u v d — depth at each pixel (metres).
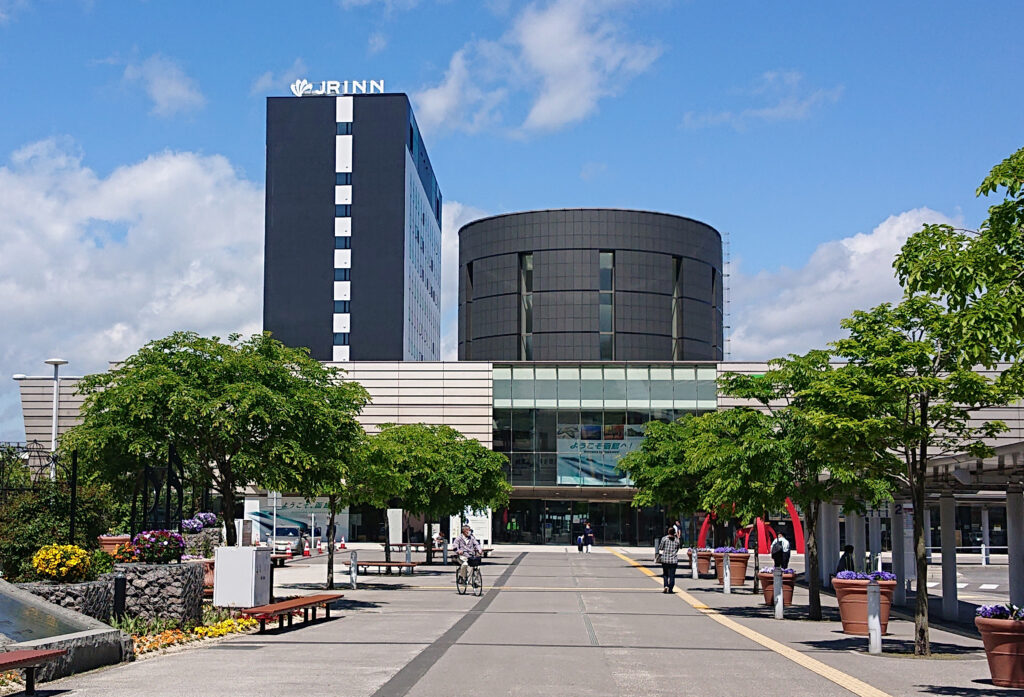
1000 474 20.39
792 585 27.31
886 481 23.00
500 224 96.62
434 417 77.38
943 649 18.34
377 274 109.12
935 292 12.76
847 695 12.73
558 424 76.88
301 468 24.25
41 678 13.05
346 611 25.34
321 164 110.69
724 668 15.23
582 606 27.11
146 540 19.31
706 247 99.00
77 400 76.00
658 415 76.31
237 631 19.69
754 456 23.31
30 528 20.23
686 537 74.69
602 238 93.88
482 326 97.06
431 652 16.81
